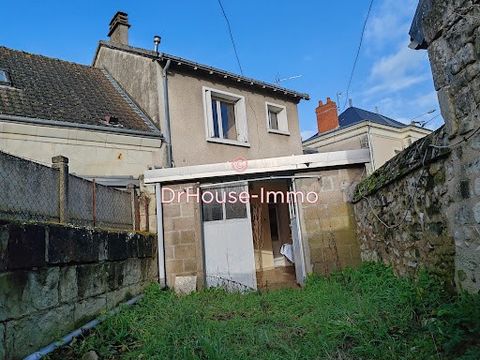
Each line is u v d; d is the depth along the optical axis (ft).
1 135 22.40
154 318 15.98
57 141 24.26
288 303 17.63
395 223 15.62
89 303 14.96
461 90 9.44
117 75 37.27
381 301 13.60
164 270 24.26
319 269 23.11
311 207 23.91
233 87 35.47
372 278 16.47
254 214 36.11
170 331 13.41
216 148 32.48
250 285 24.30
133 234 20.65
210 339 12.30
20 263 10.64
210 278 24.71
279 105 39.50
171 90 30.60
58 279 12.78
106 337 13.65
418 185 12.66
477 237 9.24
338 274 21.22
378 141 51.13
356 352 10.41
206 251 25.18
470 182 9.34
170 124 29.84
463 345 8.33
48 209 13.39
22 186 11.80
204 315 16.16
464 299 9.19
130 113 31.19
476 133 8.95
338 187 23.95
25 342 10.71
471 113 9.11
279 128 39.73
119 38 38.63
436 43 10.38
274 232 38.86
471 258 9.54
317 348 10.94
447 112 10.02
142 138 27.68
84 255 14.64
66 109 27.40
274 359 10.48
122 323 14.78
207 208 25.63
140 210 24.40
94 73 37.76
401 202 14.61
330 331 11.89
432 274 12.15
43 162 23.48
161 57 29.86
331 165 23.91
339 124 60.08
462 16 9.14
